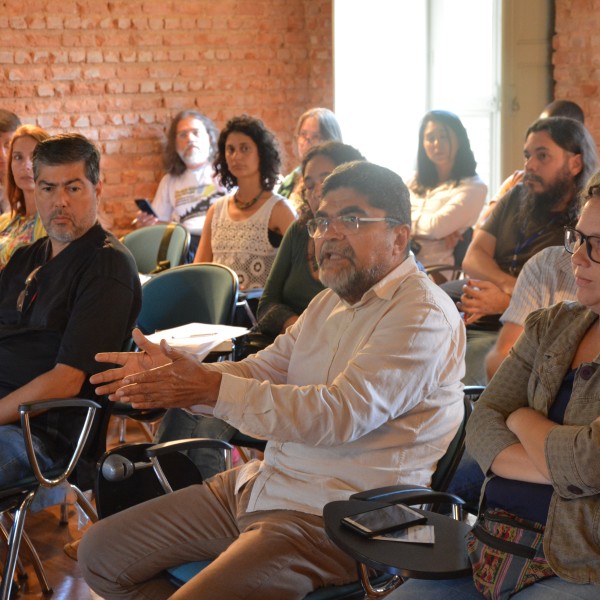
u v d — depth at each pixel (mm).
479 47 6039
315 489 2055
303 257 3566
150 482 2475
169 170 6586
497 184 5922
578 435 1672
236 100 6992
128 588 2197
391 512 1853
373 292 2137
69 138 2889
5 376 2852
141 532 2180
